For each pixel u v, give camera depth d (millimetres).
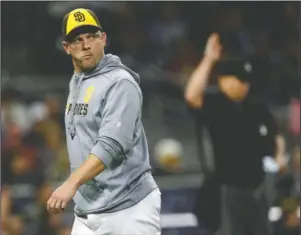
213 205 27484
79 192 18344
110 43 53062
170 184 37656
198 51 52625
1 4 52000
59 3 52938
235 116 26297
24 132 43219
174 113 45969
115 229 18062
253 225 26594
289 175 31328
